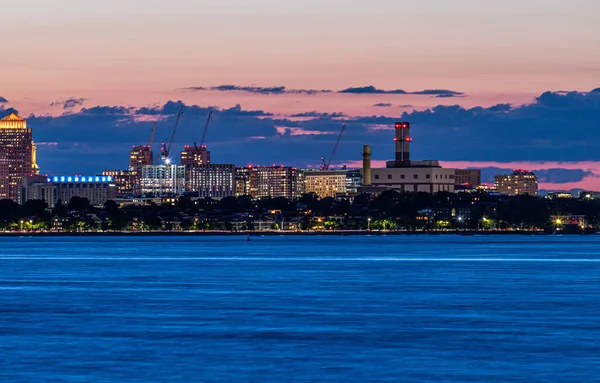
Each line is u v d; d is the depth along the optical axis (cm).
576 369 18950
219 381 18038
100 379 18225
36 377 18388
